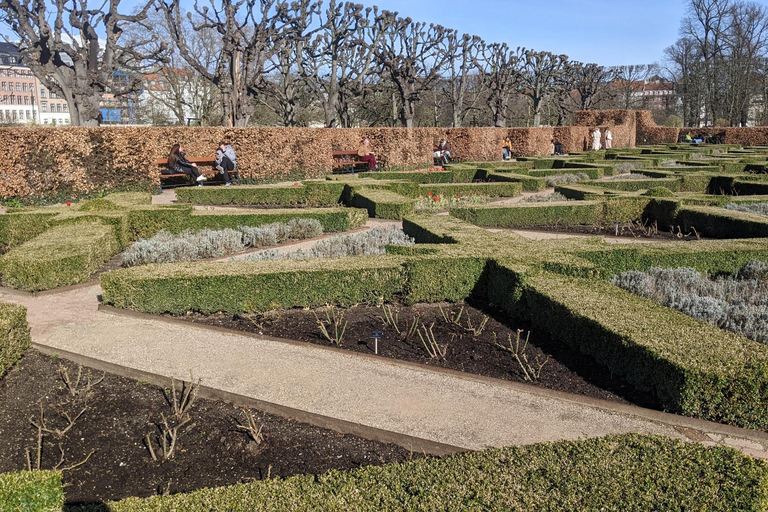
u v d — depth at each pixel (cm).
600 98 5506
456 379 561
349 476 336
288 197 1661
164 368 576
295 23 2939
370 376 564
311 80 3117
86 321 718
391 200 1463
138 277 737
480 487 320
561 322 649
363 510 304
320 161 2291
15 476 313
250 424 470
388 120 4131
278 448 451
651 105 7006
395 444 455
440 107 4397
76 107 2136
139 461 435
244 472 421
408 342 651
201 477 416
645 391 535
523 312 728
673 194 1538
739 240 983
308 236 1216
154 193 1816
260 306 751
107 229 1038
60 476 320
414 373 573
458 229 1010
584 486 321
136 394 538
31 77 7125
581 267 761
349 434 471
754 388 474
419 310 768
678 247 930
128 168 1733
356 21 3098
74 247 910
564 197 1608
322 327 657
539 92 4550
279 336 668
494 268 782
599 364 593
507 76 4069
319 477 337
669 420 488
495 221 1371
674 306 729
